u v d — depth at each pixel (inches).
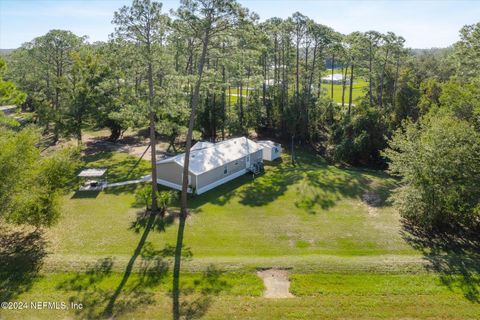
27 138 551.5
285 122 1482.5
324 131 1515.7
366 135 1134.4
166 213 775.1
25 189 540.1
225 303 450.0
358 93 2746.1
